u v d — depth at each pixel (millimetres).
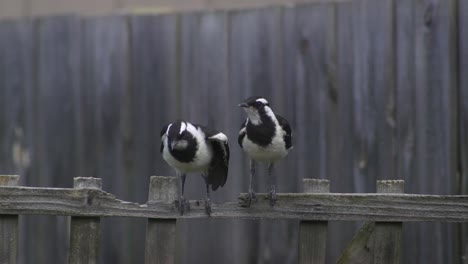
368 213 9289
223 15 12789
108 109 13352
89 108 13438
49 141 13617
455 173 11547
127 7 15062
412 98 11766
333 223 12281
